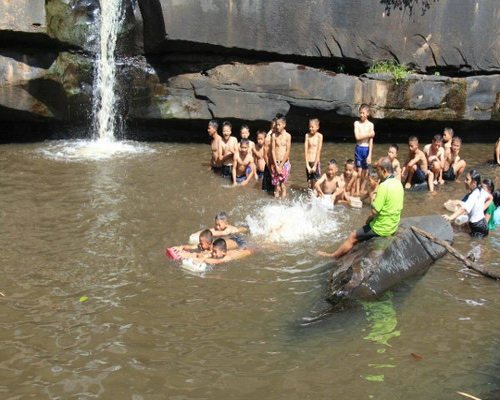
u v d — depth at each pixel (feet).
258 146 36.76
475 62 47.34
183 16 42.16
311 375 16.17
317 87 45.11
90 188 32.63
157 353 16.96
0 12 37.70
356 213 30.14
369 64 46.55
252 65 44.55
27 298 19.86
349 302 20.25
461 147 48.32
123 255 23.66
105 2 42.75
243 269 22.79
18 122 45.06
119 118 45.65
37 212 28.32
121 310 19.27
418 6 45.62
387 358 17.12
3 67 39.81
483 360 17.12
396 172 34.06
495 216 29.09
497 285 22.06
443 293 21.33
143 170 37.09
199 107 44.98
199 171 37.47
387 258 22.12
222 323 18.74
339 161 41.52
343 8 44.73
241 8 43.09
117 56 44.47
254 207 30.71
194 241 25.17
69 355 16.69
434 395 15.47
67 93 42.70
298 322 18.95
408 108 46.73
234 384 15.66
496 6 46.26
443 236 25.88
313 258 24.04
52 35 40.22
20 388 15.20
